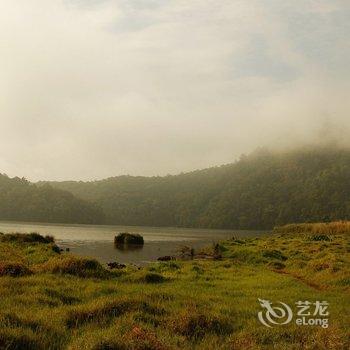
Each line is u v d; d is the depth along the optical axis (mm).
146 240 101125
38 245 39625
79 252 58438
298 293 20562
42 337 10414
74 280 21156
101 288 18469
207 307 15688
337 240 61500
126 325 11742
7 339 9742
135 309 13672
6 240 42000
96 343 9711
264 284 23656
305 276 27938
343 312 16078
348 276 23906
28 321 11484
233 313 15344
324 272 26859
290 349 10656
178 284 23094
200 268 31641
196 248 73625
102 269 24578
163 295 17266
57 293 16562
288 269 32469
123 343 9805
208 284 23797
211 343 11055
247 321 13992
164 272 30359
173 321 12641
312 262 31688
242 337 11609
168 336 11250
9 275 21016
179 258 50938
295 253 42594
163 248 71375
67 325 12172
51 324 11602
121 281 23094
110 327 11703
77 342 10062
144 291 18562
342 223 94625
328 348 10758
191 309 14102
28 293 16031
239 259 43812
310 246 48688
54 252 34406
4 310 12562
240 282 25000
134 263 45469
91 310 13180
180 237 123625
